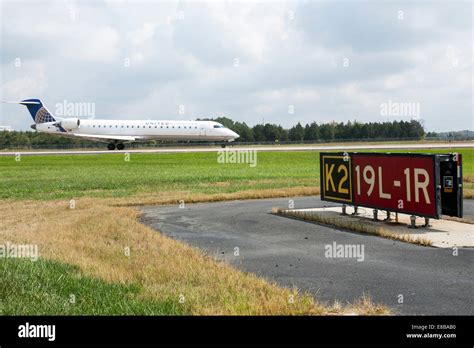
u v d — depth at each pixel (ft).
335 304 25.41
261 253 39.40
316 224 52.70
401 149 224.94
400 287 29.14
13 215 62.44
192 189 90.68
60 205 71.56
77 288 27.58
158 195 81.46
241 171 132.05
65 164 168.66
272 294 26.99
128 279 29.91
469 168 129.70
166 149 278.05
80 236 45.75
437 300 26.55
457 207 47.24
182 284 29.07
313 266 34.73
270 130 524.52
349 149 234.17
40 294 26.37
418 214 47.78
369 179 53.78
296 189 84.64
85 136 246.47
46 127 254.47
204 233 49.11
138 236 45.80
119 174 126.21
